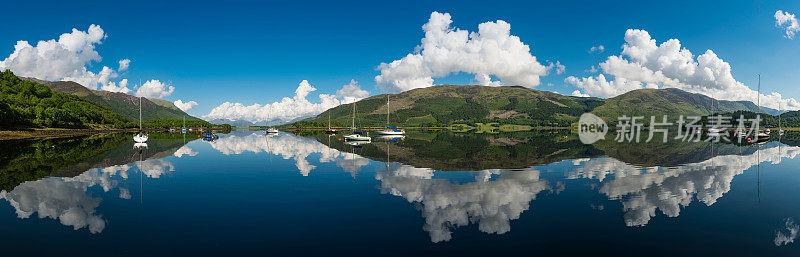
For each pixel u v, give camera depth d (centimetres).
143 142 6775
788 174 2638
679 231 1314
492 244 1185
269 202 1750
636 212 1566
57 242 1191
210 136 10012
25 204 1708
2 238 1223
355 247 1156
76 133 10900
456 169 2944
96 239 1223
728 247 1161
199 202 1750
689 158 3750
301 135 12200
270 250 1130
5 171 2766
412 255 1091
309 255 1090
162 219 1462
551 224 1395
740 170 2852
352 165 3212
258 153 4472
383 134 11525
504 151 4962
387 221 1436
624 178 2464
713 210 1598
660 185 2198
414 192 1988
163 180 2378
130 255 1088
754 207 1652
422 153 4600
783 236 1258
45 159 3616
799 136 9956
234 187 2125
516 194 1939
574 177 2514
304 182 2298
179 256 1081
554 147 5616
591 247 1159
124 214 1534
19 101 11288
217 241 1208
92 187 2130
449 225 1385
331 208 1633
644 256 1092
